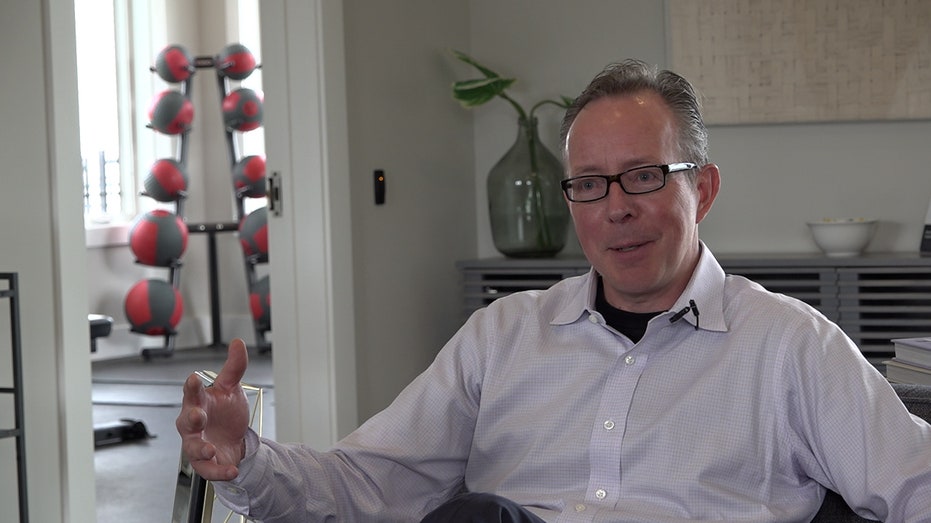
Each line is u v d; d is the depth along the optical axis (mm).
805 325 1585
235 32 7906
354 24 3568
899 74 3832
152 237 7141
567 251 4203
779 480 1568
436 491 1780
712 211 4043
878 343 3602
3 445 2918
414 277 3881
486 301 3945
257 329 7391
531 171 3973
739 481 1567
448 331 4094
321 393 3490
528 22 4211
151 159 7797
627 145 1593
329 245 3443
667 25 3996
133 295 7211
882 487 1437
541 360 1729
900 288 3590
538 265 3852
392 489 1725
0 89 2986
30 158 2986
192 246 8023
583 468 1656
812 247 3961
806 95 3898
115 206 7703
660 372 1641
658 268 1612
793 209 3971
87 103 7551
